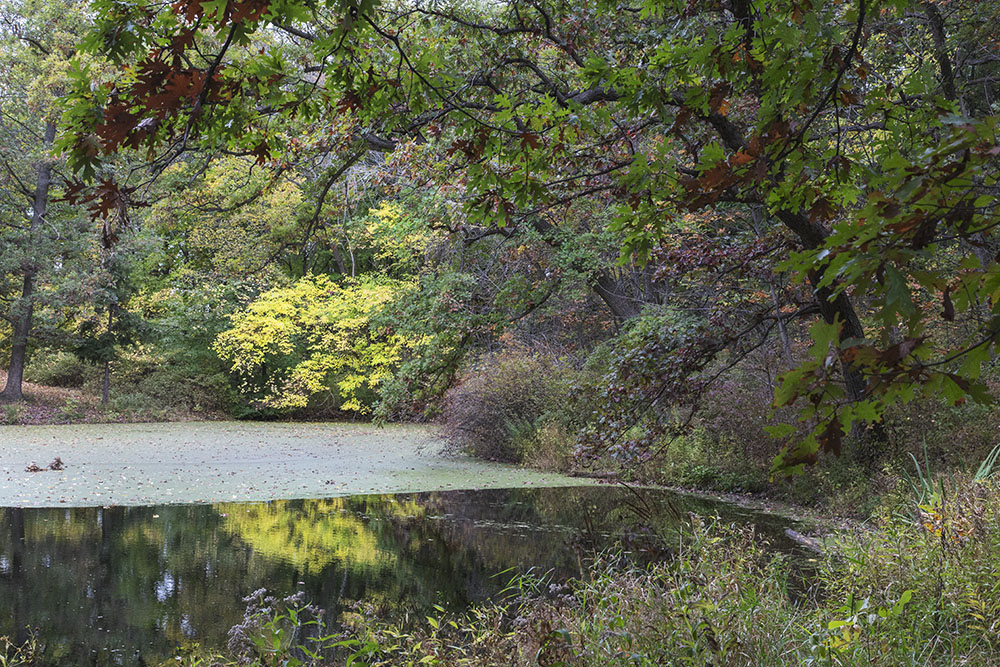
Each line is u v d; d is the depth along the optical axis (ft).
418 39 17.92
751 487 36.81
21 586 21.72
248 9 4.58
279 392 82.89
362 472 44.91
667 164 7.29
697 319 27.20
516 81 21.08
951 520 14.10
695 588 12.82
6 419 70.74
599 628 11.71
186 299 76.02
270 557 25.13
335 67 7.38
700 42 7.48
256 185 47.52
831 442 4.29
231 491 37.58
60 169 71.97
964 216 3.89
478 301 34.86
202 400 82.02
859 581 13.79
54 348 88.33
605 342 47.39
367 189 39.86
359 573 23.24
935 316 19.53
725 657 10.22
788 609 13.17
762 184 7.07
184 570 23.50
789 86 5.93
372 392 83.41
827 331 4.23
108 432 64.59
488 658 12.51
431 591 21.33
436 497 37.09
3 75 72.90
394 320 38.29
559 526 29.94
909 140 6.16
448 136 23.03
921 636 11.44
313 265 96.12
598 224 40.24
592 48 20.39
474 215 8.91
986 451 26.76
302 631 18.17
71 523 29.78
